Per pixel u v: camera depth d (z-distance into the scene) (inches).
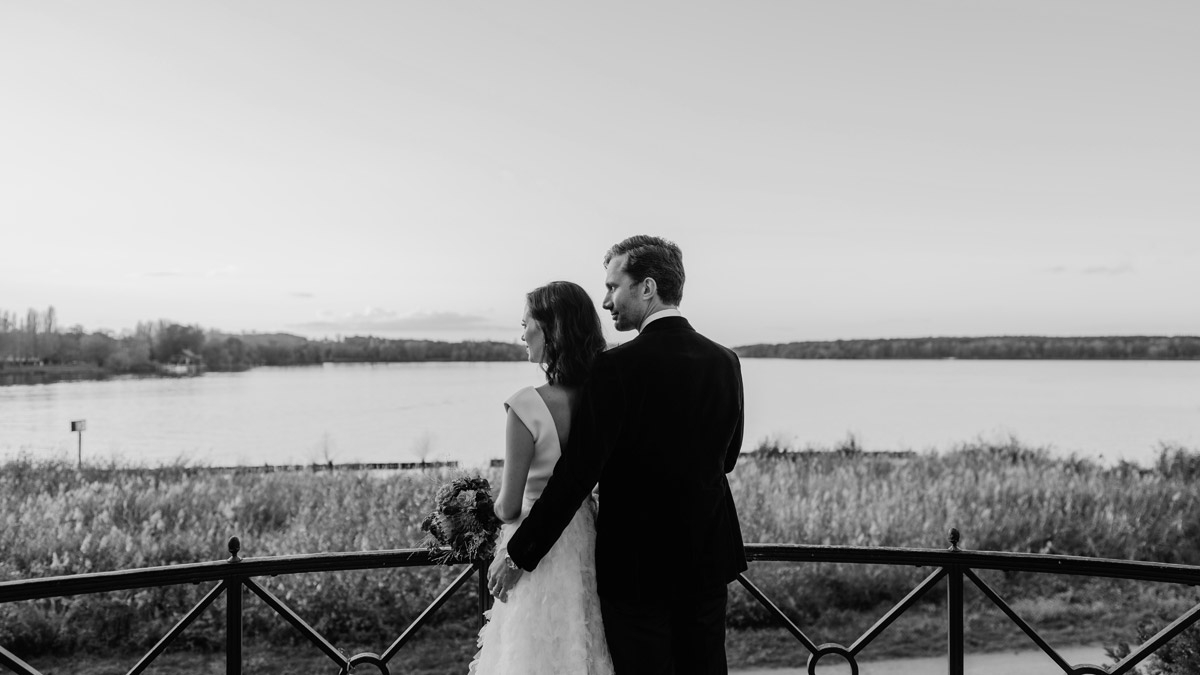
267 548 282.8
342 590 233.9
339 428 1473.9
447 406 2132.1
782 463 468.1
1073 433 1106.7
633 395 77.8
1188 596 263.1
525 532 77.8
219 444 1176.2
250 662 211.5
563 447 84.7
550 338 85.6
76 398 2517.2
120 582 84.5
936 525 311.7
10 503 338.0
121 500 339.6
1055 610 251.4
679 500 80.1
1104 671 96.7
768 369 5108.3
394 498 327.6
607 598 82.0
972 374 4173.2
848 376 3878.0
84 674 202.2
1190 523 312.0
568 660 81.4
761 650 225.6
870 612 254.2
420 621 99.7
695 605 81.7
